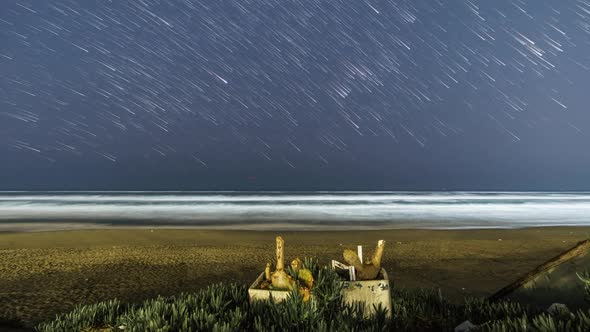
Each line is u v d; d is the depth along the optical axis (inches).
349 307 175.3
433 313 210.2
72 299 336.2
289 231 817.5
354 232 801.6
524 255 552.7
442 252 571.5
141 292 360.8
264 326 166.1
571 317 146.5
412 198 2578.7
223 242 656.4
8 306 313.3
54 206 1660.9
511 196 3203.7
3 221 1050.1
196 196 2746.1
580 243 191.2
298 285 183.9
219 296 205.2
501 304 203.0
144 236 719.7
